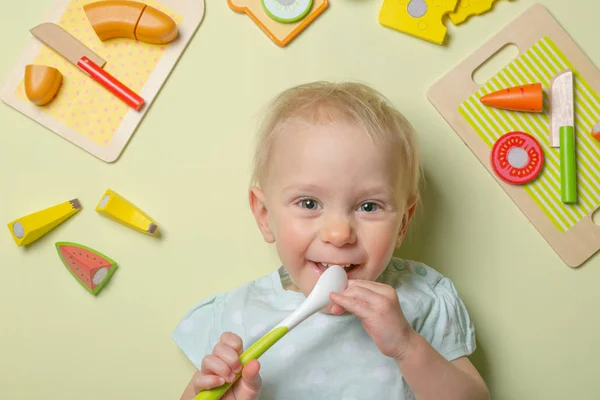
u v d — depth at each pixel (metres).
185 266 1.03
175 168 1.03
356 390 0.85
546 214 1.01
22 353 1.04
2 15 1.03
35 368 1.04
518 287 1.01
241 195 1.03
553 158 1.00
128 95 1.00
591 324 1.01
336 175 0.78
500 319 1.01
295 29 1.02
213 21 1.03
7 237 1.04
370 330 0.76
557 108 1.00
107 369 1.04
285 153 0.81
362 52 1.03
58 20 1.03
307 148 0.79
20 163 1.04
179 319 1.03
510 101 0.98
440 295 0.91
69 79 1.03
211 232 1.03
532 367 1.01
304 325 0.87
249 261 1.03
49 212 1.02
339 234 0.76
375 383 0.85
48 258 1.04
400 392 0.85
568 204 1.00
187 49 1.03
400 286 0.91
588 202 1.00
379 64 1.03
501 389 1.01
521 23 1.01
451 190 1.01
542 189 1.00
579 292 1.01
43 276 1.04
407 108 1.02
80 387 1.04
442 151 1.02
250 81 1.03
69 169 1.03
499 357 1.01
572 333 1.01
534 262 1.01
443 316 0.89
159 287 1.03
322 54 1.03
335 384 0.85
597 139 0.98
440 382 0.78
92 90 1.03
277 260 1.02
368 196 0.79
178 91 1.03
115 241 1.03
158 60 1.03
